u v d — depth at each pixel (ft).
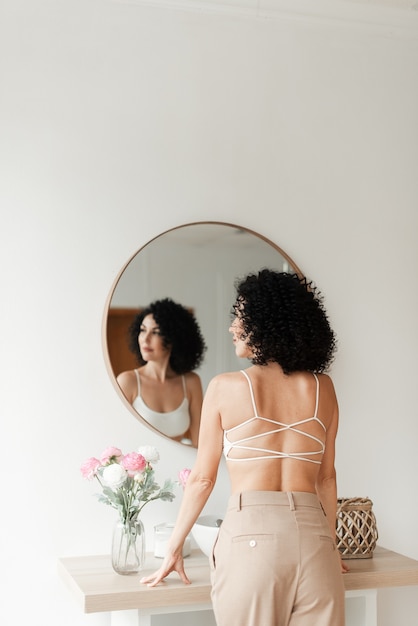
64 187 8.84
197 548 8.68
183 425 8.94
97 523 8.63
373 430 9.64
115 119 9.07
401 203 10.05
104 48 9.12
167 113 9.26
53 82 8.91
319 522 6.72
